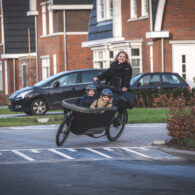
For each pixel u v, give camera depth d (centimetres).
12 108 3966
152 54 5016
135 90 4272
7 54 8056
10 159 1873
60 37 6719
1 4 8144
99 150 2075
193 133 2147
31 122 3516
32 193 1354
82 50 6775
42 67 7231
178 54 4903
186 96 4234
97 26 5962
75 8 6656
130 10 5419
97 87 2266
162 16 4825
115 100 2295
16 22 8075
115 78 2292
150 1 4888
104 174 1595
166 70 4894
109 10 5759
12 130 2902
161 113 3638
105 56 5622
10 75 8262
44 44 7150
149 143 2267
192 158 1909
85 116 2153
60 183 1471
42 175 1582
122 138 2444
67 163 1789
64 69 6719
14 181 1499
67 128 2202
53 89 3953
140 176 1563
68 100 2212
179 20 4894
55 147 2170
